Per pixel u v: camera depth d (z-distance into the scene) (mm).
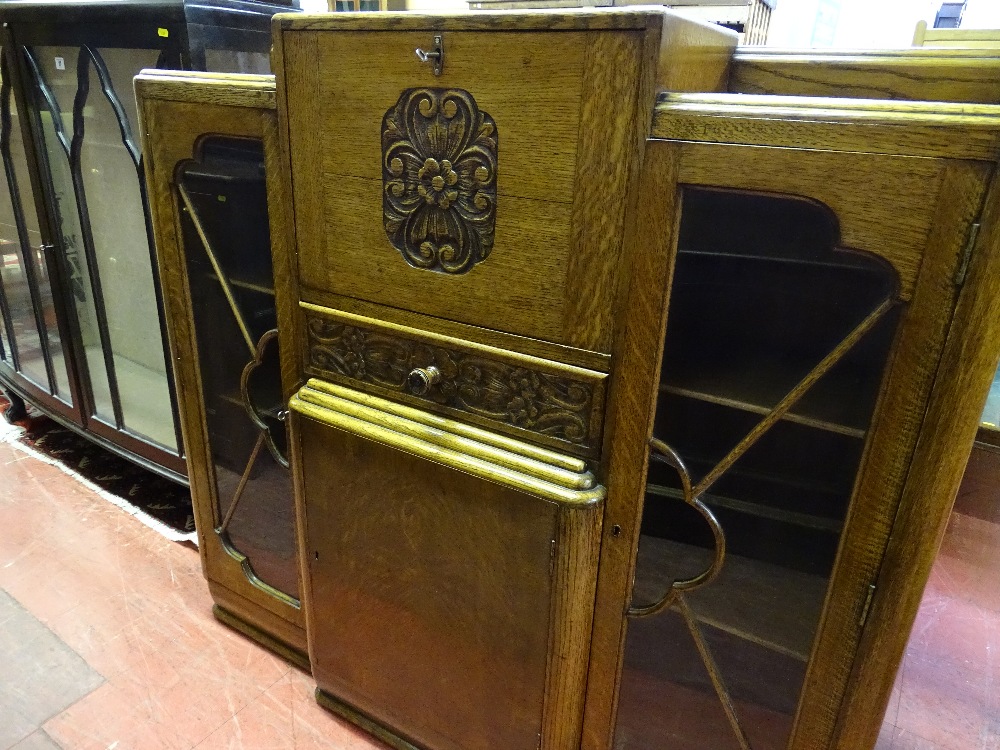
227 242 1077
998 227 569
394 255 861
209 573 1355
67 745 1120
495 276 797
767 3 1825
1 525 1668
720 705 884
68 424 1891
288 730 1165
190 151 1022
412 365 903
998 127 548
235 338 1139
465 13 714
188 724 1168
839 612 758
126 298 1575
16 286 1872
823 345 700
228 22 1287
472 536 890
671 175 673
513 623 900
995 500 1822
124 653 1310
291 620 1251
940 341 622
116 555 1578
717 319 732
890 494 688
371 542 997
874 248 627
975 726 1210
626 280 724
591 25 658
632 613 875
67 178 1556
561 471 814
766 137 633
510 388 838
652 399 760
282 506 1188
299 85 850
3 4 1437
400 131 798
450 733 1042
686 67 733
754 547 797
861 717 789
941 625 1459
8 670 1258
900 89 901
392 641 1044
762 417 740
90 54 1355
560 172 719
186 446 1267
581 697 945
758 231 690
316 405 972
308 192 900
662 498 825
